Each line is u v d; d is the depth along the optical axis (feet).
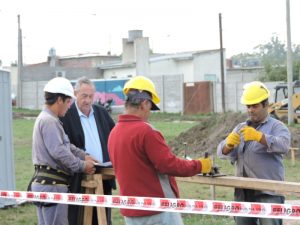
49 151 18.52
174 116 150.82
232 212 14.47
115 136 15.47
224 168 50.65
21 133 101.50
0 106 34.35
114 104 167.12
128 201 15.10
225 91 157.99
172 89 164.04
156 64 206.49
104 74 233.35
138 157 14.98
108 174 18.93
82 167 18.56
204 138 69.46
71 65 274.98
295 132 63.98
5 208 34.83
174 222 15.31
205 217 30.17
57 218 19.08
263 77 205.57
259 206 14.30
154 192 15.07
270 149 16.92
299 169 53.88
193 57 198.18
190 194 39.88
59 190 18.90
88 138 20.51
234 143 17.44
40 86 187.73
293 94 102.22
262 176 17.53
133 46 228.02
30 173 53.21
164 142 15.06
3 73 34.42
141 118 15.39
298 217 13.99
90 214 19.38
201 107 157.69
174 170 14.80
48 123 18.67
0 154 34.24
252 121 17.88
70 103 19.31
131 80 15.67
